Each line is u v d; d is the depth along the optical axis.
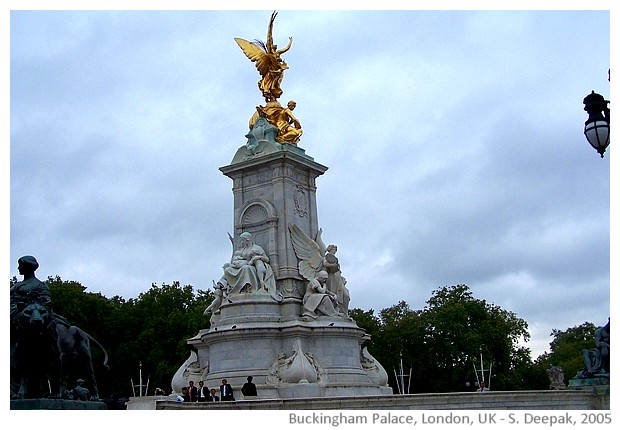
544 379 99.81
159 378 84.75
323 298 45.75
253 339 43.56
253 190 49.69
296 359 42.16
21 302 22.53
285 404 30.97
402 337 93.69
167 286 95.50
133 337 88.81
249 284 45.53
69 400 22.69
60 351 23.38
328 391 41.97
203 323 84.31
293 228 47.84
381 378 47.94
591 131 17.42
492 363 91.88
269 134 50.16
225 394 35.88
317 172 51.31
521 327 100.69
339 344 44.88
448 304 94.94
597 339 33.97
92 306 87.69
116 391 87.06
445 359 92.75
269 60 52.59
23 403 21.78
